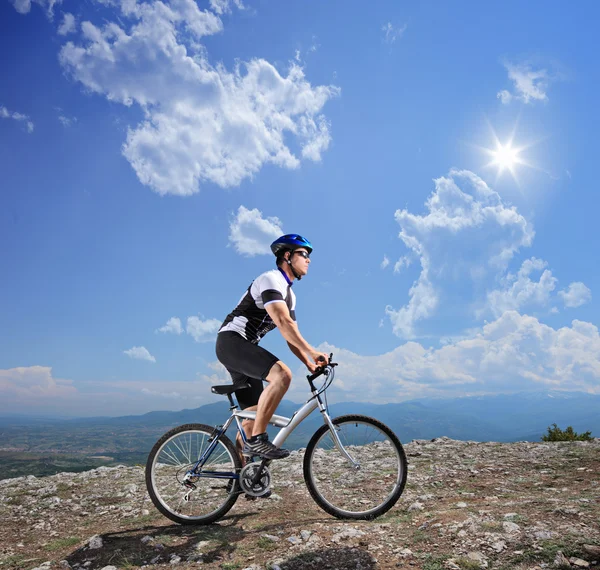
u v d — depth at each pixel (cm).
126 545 348
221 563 299
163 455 412
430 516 346
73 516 472
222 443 400
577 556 259
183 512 410
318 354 374
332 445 397
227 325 409
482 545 284
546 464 559
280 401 380
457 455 640
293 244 407
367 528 332
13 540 411
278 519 390
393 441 387
